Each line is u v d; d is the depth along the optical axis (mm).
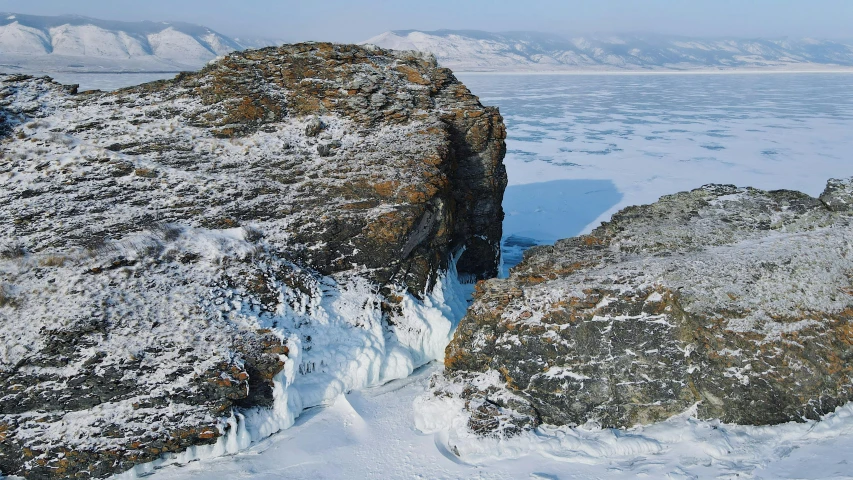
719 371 9766
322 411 11234
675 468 8898
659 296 10539
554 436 10062
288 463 9883
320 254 12836
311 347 11688
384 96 15875
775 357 9594
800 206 12531
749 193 13273
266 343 10648
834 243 11273
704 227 12406
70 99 15367
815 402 9406
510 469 9438
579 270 11805
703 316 10047
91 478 9367
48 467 9297
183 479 9539
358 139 15211
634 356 10273
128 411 9641
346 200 13523
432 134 15328
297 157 14570
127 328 10320
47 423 9477
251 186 13680
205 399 9883
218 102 15359
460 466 9648
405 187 13664
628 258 11906
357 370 11867
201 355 10164
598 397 10281
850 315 9898
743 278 10570
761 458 8906
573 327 10617
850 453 8484
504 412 10453
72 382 9648
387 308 13047
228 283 11523
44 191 13000
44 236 12117
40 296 10648
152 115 15125
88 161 13656
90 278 11008
